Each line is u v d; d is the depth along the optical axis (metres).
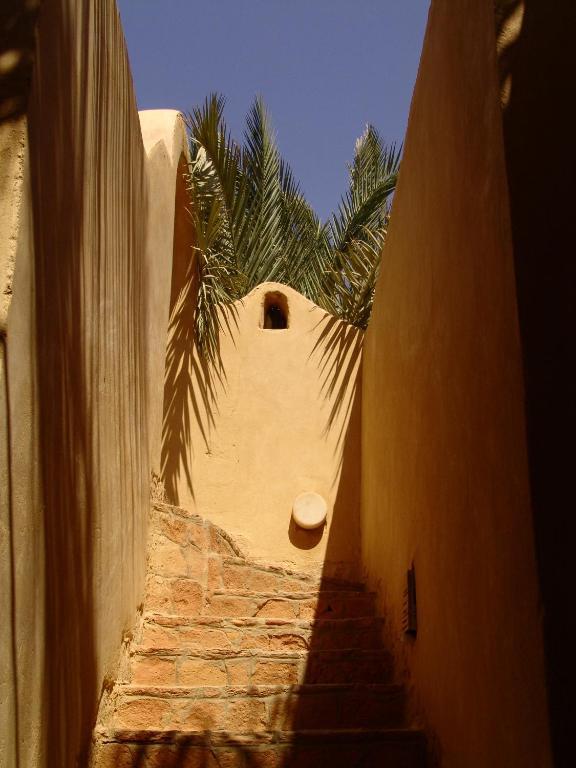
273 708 3.86
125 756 3.37
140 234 4.77
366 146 11.41
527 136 2.41
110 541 3.79
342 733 3.41
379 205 10.82
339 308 8.52
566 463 2.14
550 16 2.55
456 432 3.08
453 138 3.21
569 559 2.08
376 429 6.10
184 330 7.22
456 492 3.06
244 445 7.39
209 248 7.41
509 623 2.30
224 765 3.35
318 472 7.38
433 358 3.63
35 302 2.46
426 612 3.60
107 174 3.66
